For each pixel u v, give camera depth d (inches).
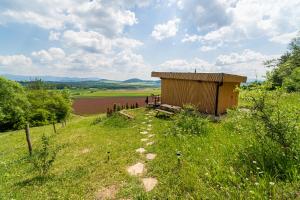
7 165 388.2
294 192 156.2
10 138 853.8
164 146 336.2
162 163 267.4
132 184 224.8
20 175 320.5
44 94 1929.1
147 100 812.0
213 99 556.1
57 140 541.0
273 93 213.3
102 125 632.4
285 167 184.9
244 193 166.2
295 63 365.4
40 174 296.7
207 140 321.1
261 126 215.5
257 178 182.5
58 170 305.7
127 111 718.5
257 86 218.4
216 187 188.4
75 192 227.5
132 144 378.0
